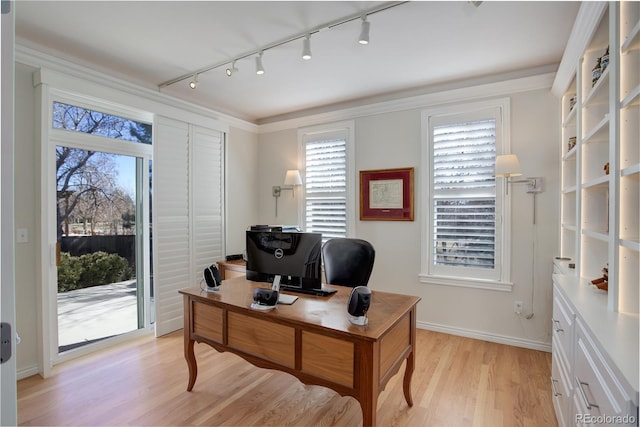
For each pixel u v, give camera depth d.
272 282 2.24
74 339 2.90
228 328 2.05
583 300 1.61
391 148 3.69
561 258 2.74
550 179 2.96
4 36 0.74
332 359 1.62
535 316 3.04
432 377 2.54
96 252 3.06
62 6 2.06
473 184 3.29
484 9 2.11
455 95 3.32
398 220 3.64
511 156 2.84
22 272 2.52
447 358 2.86
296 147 4.34
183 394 2.31
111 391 2.34
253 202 4.59
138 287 3.40
